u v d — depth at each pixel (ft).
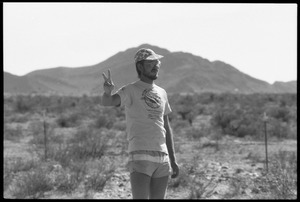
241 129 92.58
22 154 65.26
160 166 22.45
